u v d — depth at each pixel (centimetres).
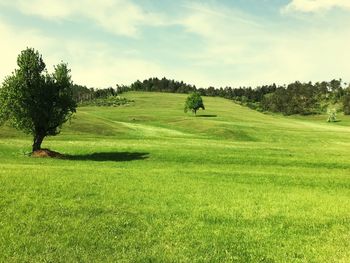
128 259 1809
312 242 2133
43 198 2739
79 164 4928
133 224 2309
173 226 2305
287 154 6284
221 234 2203
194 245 2025
